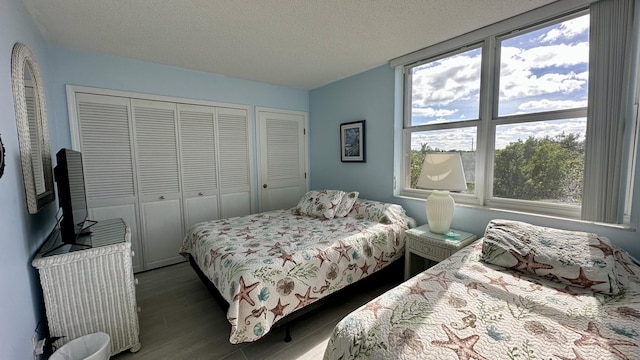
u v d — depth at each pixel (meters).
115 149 2.71
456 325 1.01
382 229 2.39
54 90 2.38
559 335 0.95
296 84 3.76
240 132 3.52
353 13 1.88
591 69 1.66
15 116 1.35
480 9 1.85
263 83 3.67
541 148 1.98
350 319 1.10
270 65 2.96
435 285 1.31
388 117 2.97
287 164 3.99
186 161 3.14
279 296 1.65
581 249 1.43
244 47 2.46
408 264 2.38
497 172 2.23
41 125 1.82
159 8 1.80
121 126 2.73
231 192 3.51
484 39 2.19
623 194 1.62
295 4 1.77
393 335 0.97
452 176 2.04
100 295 1.57
